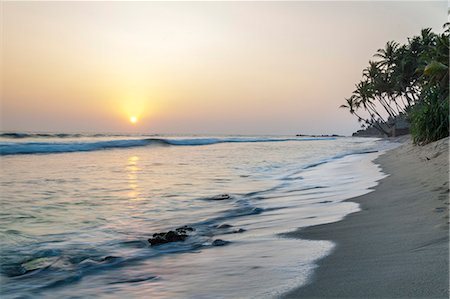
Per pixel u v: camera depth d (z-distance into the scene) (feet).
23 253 17.75
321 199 29.01
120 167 62.03
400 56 204.85
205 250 17.29
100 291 13.16
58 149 110.32
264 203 29.14
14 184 40.88
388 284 10.94
